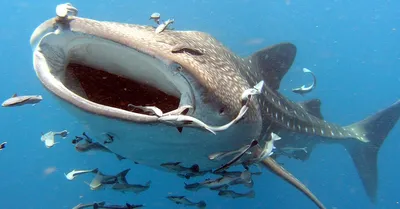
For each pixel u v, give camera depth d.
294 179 5.01
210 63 3.36
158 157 3.48
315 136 7.64
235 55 5.19
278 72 6.30
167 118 2.24
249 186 4.82
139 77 2.99
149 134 2.84
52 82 2.27
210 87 2.86
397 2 52.03
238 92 3.53
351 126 9.56
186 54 2.95
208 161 3.78
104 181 4.48
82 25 2.43
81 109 2.19
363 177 9.98
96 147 3.93
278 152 6.74
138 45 2.49
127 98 3.16
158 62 2.55
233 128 3.35
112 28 2.57
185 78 2.66
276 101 6.35
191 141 3.15
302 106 7.63
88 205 4.61
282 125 6.43
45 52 2.47
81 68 2.95
